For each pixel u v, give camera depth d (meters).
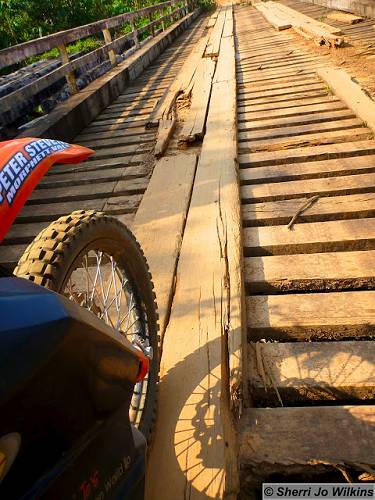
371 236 3.05
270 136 5.27
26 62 14.45
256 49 11.73
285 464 1.69
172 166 4.52
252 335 2.49
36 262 1.42
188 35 18.75
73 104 6.84
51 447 0.93
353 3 14.77
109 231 1.75
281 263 2.94
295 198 3.78
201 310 2.41
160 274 2.79
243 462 1.73
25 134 5.56
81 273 3.04
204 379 2.01
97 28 9.25
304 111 5.92
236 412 1.85
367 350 2.20
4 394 0.75
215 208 3.49
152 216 3.58
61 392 0.93
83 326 0.97
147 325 1.97
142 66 11.75
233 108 6.09
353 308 2.48
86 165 5.29
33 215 4.20
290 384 2.08
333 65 8.22
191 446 1.75
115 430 1.19
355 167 4.06
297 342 2.31
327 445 1.73
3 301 0.82
